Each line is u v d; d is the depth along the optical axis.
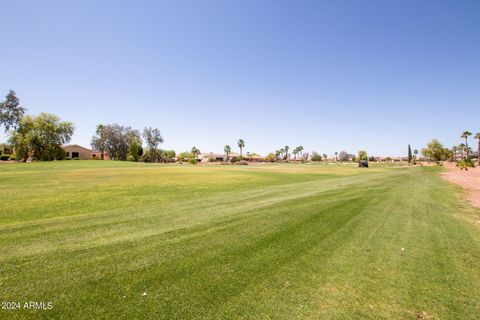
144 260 5.48
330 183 21.77
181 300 4.09
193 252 5.98
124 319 3.60
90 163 54.72
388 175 33.56
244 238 7.01
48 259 5.43
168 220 8.69
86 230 7.44
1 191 14.23
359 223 8.89
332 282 4.82
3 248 5.98
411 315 3.94
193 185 18.72
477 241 7.34
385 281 4.92
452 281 5.00
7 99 66.50
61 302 3.95
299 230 7.87
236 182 21.44
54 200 11.85
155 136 108.94
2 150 82.31
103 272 4.91
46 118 72.81
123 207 10.69
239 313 3.81
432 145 116.62
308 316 3.81
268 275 4.99
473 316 3.96
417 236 7.66
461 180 27.12
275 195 14.40
